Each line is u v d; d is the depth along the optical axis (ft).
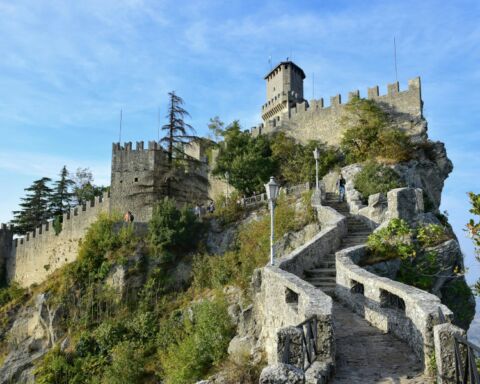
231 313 81.15
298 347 24.48
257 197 127.65
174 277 118.01
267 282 46.47
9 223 206.39
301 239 88.43
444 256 54.19
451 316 26.89
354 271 42.42
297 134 153.89
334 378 25.90
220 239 120.57
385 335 34.12
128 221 133.90
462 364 22.84
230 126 162.71
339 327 36.78
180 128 152.25
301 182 129.59
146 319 104.22
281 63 230.27
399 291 33.19
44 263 167.32
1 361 128.47
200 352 73.82
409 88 132.46
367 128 125.70
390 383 24.94
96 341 105.81
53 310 124.06
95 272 126.31
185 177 156.04
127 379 88.22
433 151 118.32
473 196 30.60
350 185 94.79
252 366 48.88
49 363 107.34
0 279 187.42
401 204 61.93
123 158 153.38
